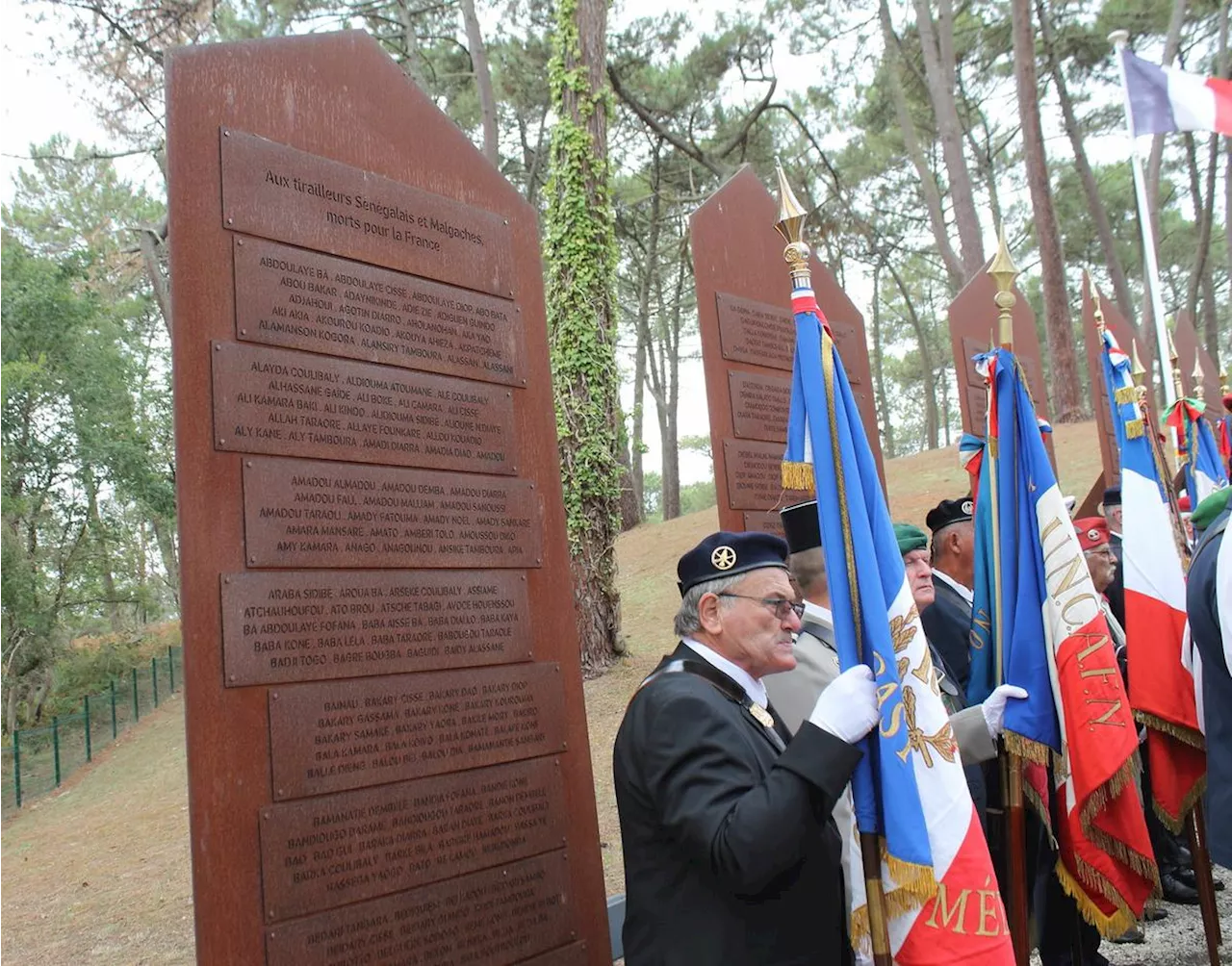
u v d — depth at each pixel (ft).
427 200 11.32
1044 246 67.87
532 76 79.56
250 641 9.17
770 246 16.89
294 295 9.98
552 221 39.65
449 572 10.81
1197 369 27.58
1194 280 83.15
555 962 10.95
